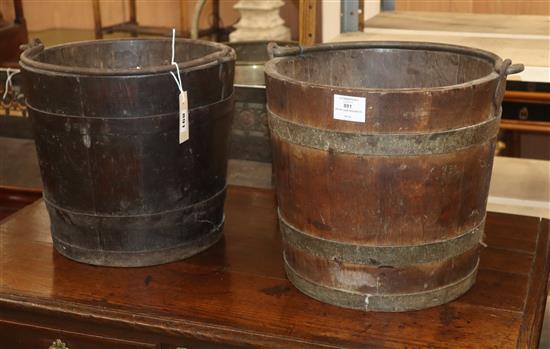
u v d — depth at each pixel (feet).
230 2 10.45
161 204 4.47
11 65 7.76
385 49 4.67
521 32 6.45
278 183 4.18
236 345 3.94
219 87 4.48
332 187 3.80
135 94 4.14
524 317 4.01
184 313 4.12
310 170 3.85
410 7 8.03
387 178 3.69
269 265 4.63
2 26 8.70
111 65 5.16
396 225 3.82
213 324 4.01
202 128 4.46
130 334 4.17
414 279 3.98
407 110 3.55
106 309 4.17
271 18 8.34
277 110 3.95
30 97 4.36
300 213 4.04
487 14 7.54
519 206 6.77
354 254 3.92
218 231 4.91
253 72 6.12
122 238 4.51
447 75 4.56
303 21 6.00
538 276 4.47
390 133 3.60
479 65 4.28
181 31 10.58
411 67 4.67
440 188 3.76
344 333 3.89
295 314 4.08
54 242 4.82
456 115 3.62
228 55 4.54
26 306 4.25
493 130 3.83
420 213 3.80
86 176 4.35
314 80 4.63
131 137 4.23
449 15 7.43
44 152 4.45
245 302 4.21
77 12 10.86
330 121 3.67
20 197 7.32
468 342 3.80
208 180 4.65
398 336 3.85
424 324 3.95
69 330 4.30
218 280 4.46
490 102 3.76
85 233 4.54
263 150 6.03
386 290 3.99
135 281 4.46
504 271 4.52
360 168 3.70
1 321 4.42
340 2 6.57
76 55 5.02
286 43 6.20
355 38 6.40
